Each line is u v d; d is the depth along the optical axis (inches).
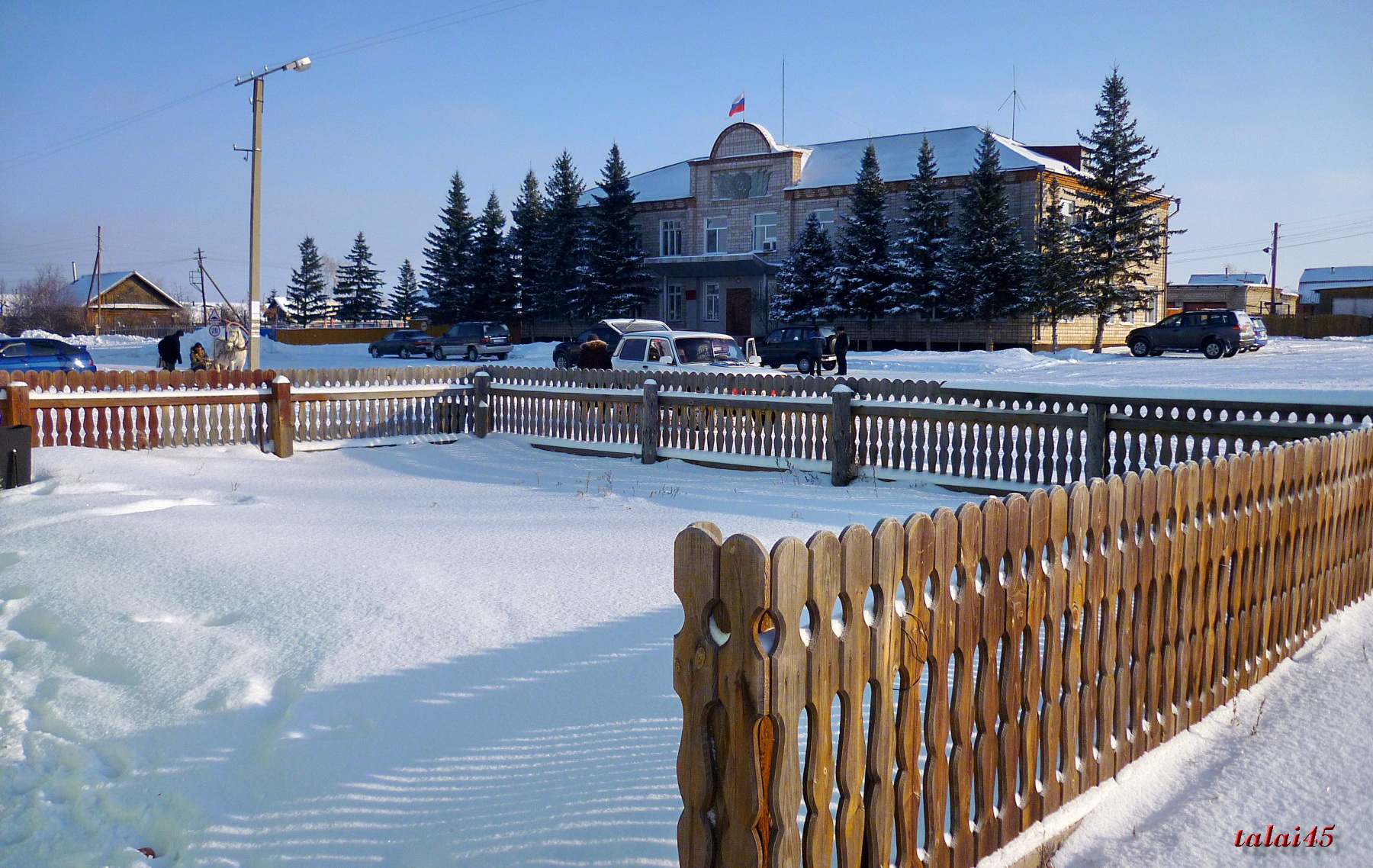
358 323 3472.0
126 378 532.4
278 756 165.2
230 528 329.1
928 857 122.5
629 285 2068.2
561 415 591.5
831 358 1205.1
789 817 100.9
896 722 119.2
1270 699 197.5
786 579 99.0
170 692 192.4
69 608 242.2
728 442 513.0
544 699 181.5
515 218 2233.0
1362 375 1022.4
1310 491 227.1
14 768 171.2
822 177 1984.5
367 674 193.2
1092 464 388.8
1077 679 147.3
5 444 412.5
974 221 1651.1
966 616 125.4
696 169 2081.7
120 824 155.3
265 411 570.9
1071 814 144.7
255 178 1104.8
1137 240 1685.5
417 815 148.2
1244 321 1433.3
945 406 432.1
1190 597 176.9
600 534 323.6
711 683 101.3
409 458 561.3
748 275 2009.1
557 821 142.9
